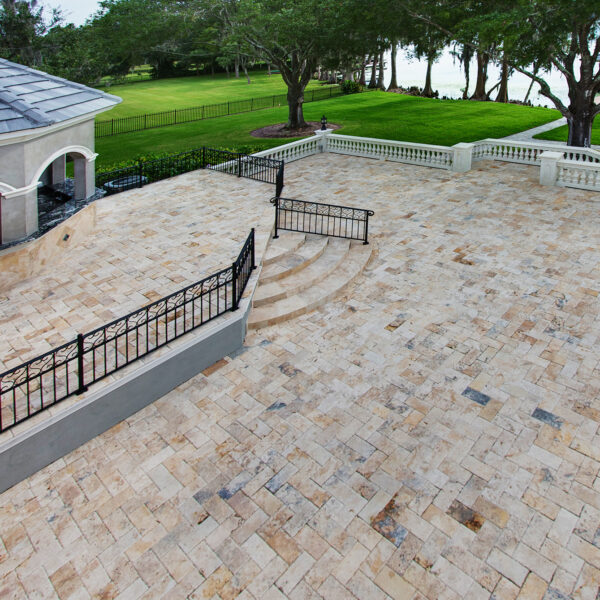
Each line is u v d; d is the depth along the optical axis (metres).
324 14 26.84
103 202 16.12
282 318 10.92
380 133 31.05
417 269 12.95
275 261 12.48
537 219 15.63
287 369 9.53
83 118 12.46
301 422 8.30
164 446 7.90
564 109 22.94
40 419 7.37
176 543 6.44
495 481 7.16
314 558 6.21
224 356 9.89
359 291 12.08
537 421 8.18
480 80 44.94
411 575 5.99
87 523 6.71
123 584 5.99
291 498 7.00
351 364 9.62
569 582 5.87
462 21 20.73
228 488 7.17
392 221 15.74
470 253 13.66
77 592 5.91
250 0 28.53
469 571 6.02
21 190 10.95
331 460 7.57
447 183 19.11
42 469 7.52
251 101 46.97
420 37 24.48
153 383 8.69
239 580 5.99
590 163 17.58
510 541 6.35
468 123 33.50
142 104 48.22
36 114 10.60
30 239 11.40
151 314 10.00
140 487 7.21
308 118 36.78
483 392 8.81
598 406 8.45
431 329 10.56
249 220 14.46
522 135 29.84
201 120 39.22
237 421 8.35
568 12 17.28
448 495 6.98
